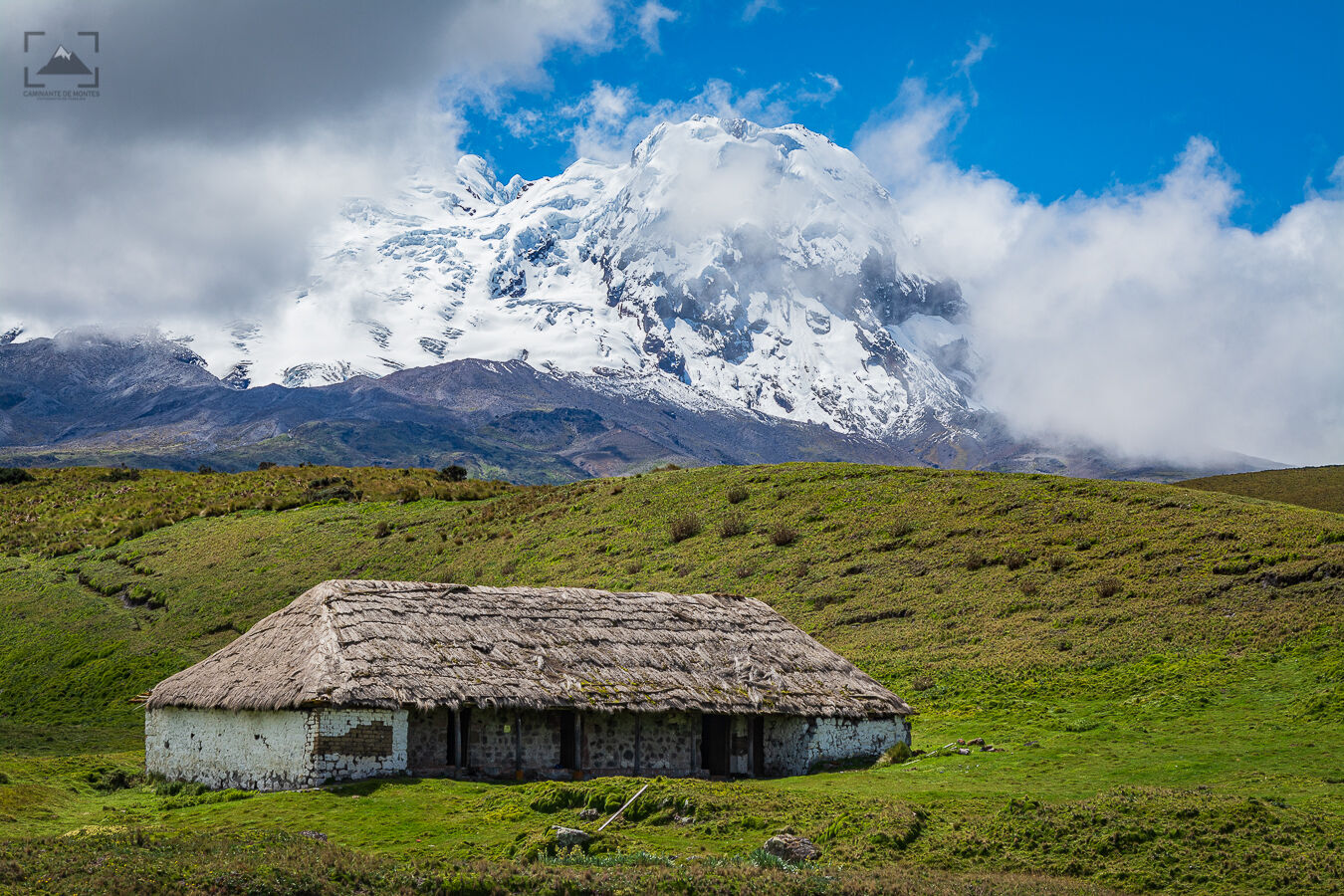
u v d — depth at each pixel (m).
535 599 42.00
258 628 40.59
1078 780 34.50
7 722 62.34
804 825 29.28
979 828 28.50
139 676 67.12
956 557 67.31
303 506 106.50
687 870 24.23
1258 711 41.72
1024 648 52.88
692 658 41.38
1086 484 76.81
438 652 37.00
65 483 125.44
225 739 36.75
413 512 99.19
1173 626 52.03
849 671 43.88
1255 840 25.98
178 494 115.94
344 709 33.91
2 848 24.66
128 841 25.80
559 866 24.80
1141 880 25.09
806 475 89.12
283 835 26.84
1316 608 50.41
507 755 36.94
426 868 23.91
